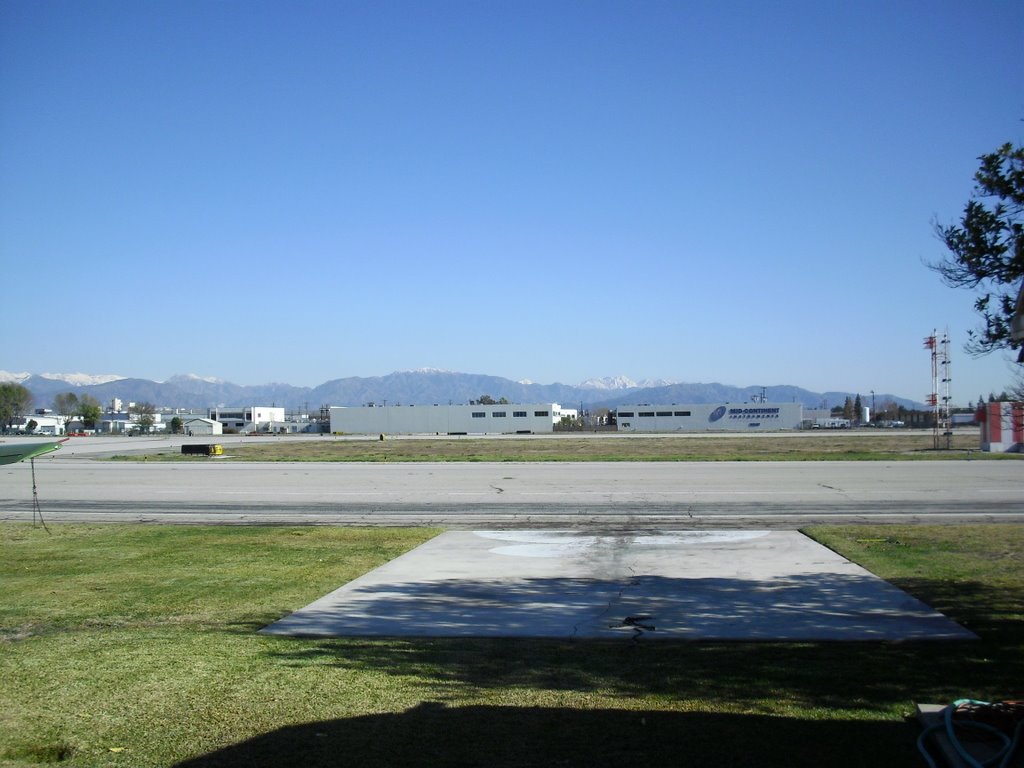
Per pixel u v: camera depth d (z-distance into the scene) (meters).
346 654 7.01
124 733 5.12
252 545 13.59
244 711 5.51
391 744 4.90
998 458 33.78
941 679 6.18
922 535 13.77
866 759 4.63
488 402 159.88
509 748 4.83
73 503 20.67
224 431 128.88
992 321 5.68
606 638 7.58
